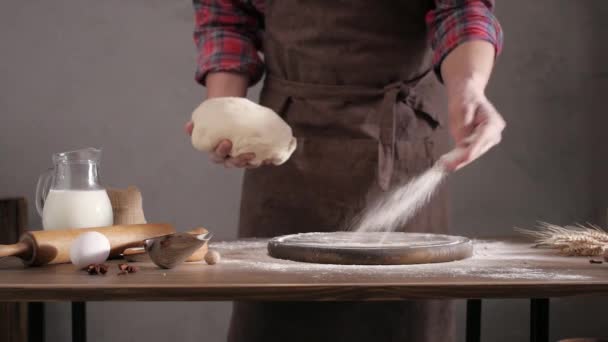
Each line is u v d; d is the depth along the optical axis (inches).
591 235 55.1
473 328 64.6
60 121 128.6
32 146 128.3
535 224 131.7
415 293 41.1
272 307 68.1
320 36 68.9
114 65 128.9
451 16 65.3
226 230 130.0
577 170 132.1
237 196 130.0
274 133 61.5
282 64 72.0
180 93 129.4
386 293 41.0
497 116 55.1
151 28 129.1
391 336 67.3
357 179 69.2
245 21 75.6
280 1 70.5
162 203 129.5
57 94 128.6
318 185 70.0
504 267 48.7
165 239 47.4
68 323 126.0
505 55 130.7
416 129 70.9
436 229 71.0
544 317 55.9
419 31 69.8
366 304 67.2
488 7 67.0
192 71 129.6
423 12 69.9
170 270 47.6
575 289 41.7
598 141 132.0
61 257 49.8
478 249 58.5
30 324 46.6
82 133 128.9
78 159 56.3
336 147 69.5
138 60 129.1
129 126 129.1
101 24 129.0
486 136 53.3
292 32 70.0
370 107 69.2
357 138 69.2
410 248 50.1
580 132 131.8
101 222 56.2
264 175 71.7
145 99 129.1
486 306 130.0
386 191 69.3
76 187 56.0
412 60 70.0
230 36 74.4
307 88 70.1
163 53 129.2
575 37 131.3
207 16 75.7
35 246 48.6
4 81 128.1
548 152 131.9
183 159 129.6
